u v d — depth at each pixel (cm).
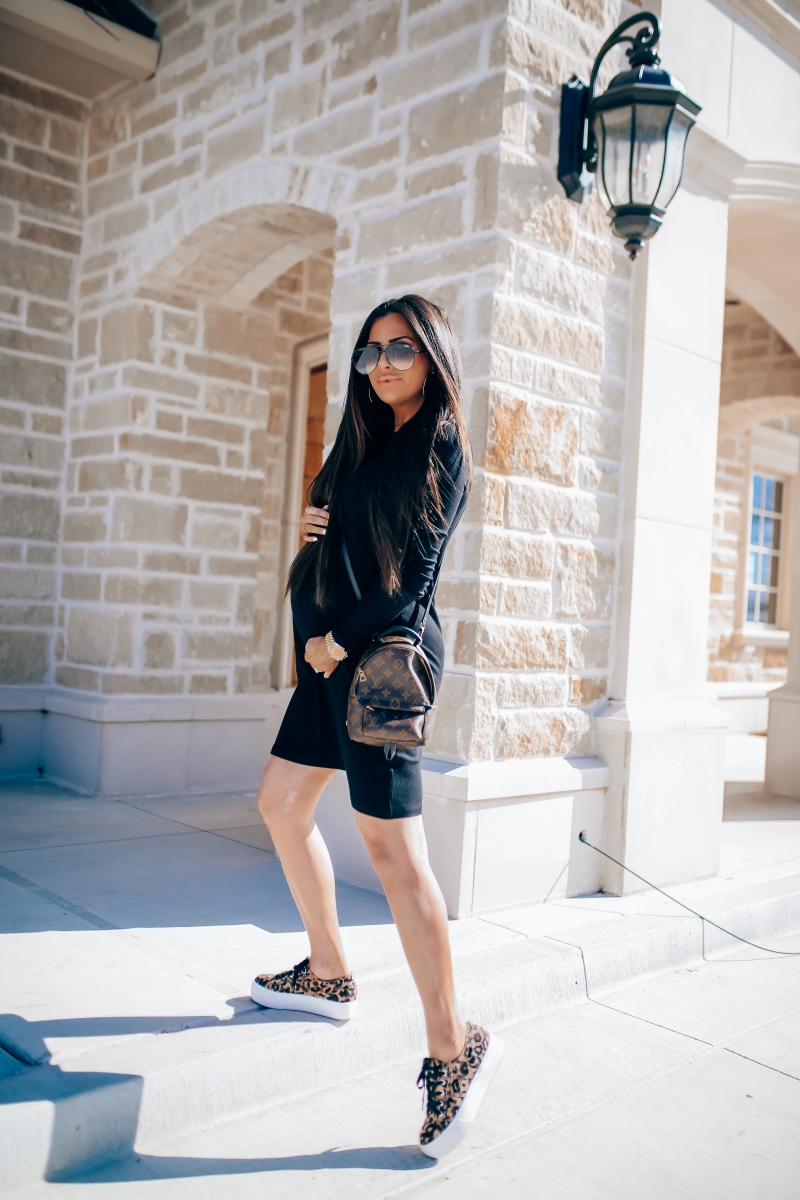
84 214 554
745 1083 241
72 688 534
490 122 329
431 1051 200
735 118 415
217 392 543
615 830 361
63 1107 186
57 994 237
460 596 328
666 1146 209
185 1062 205
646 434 375
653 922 325
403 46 363
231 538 552
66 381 554
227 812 477
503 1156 202
